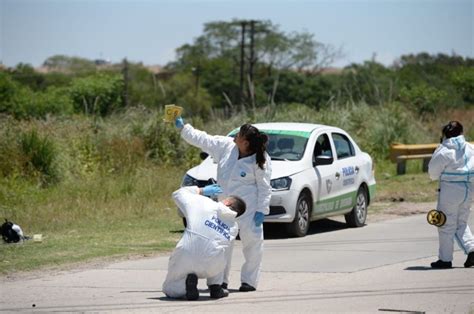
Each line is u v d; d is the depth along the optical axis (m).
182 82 189.62
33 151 53.16
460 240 28.72
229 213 23.81
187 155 59.75
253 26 195.75
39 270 29.92
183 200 23.89
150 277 28.16
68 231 39.72
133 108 64.50
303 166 38.31
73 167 55.00
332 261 30.91
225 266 24.17
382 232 39.47
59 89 158.75
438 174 28.52
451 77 137.12
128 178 52.69
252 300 23.89
